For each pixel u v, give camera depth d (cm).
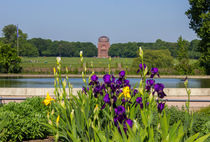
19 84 2505
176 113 730
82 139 417
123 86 468
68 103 530
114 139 354
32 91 1488
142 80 433
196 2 3900
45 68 3909
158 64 4259
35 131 662
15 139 639
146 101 454
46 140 662
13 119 648
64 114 468
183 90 1514
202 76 3619
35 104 804
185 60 3884
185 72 3816
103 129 442
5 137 617
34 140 664
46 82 2734
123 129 361
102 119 449
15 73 3719
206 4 3931
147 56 4288
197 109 1088
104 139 373
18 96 1438
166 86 2409
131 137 333
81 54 535
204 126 646
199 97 1453
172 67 4056
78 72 3675
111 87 414
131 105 489
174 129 367
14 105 745
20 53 12550
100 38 17875
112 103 390
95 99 476
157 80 3125
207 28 3694
